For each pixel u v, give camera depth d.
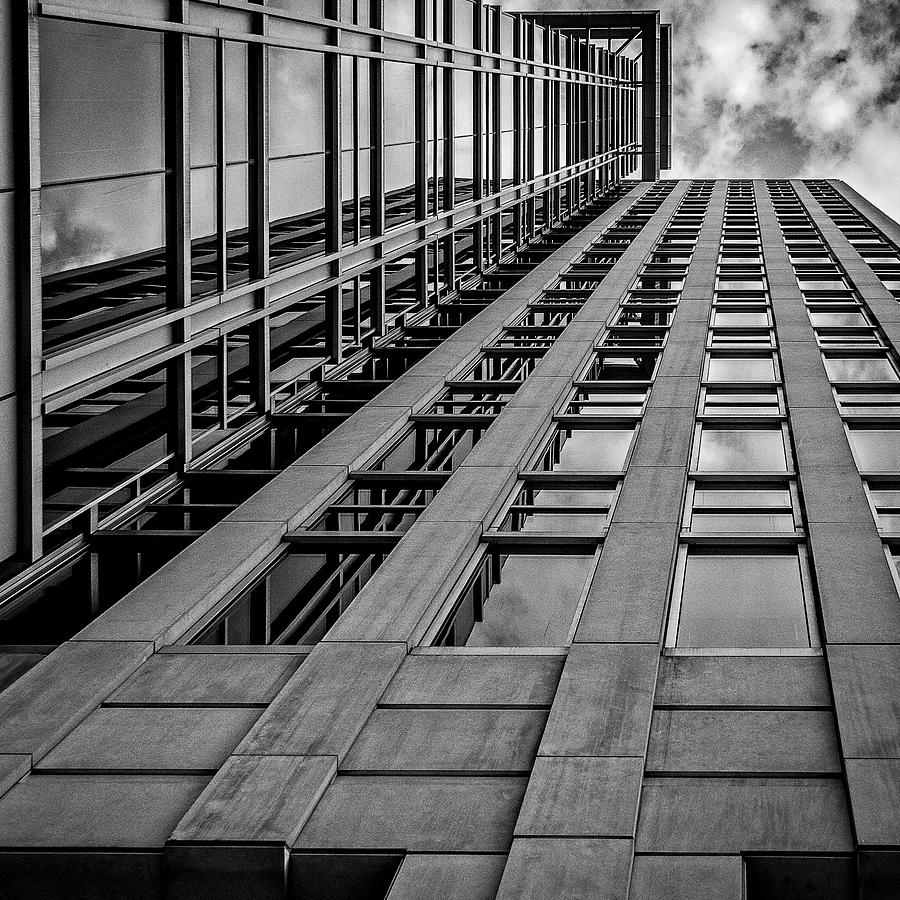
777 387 24.58
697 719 11.37
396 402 23.80
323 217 25.88
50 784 10.59
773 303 32.78
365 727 11.41
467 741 11.08
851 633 12.77
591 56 65.94
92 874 9.53
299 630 14.18
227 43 20.38
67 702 11.92
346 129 27.05
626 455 20.20
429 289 34.91
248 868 9.33
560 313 34.31
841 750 10.51
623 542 15.79
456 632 13.66
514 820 9.80
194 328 19.58
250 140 21.59
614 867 8.90
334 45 25.47
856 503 16.86
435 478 19.28
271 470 19.44
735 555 15.52
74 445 16.02
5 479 14.33
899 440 20.30
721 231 48.94
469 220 38.53
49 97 14.75
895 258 41.56
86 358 16.08
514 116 45.91
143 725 11.66
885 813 9.45
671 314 32.56
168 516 18.00
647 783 10.27
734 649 12.89
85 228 15.87
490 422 22.88
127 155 16.97
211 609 14.57
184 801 10.26
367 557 16.48
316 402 24.30
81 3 15.19
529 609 14.22
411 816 9.91
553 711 11.35
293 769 10.45
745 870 9.05
